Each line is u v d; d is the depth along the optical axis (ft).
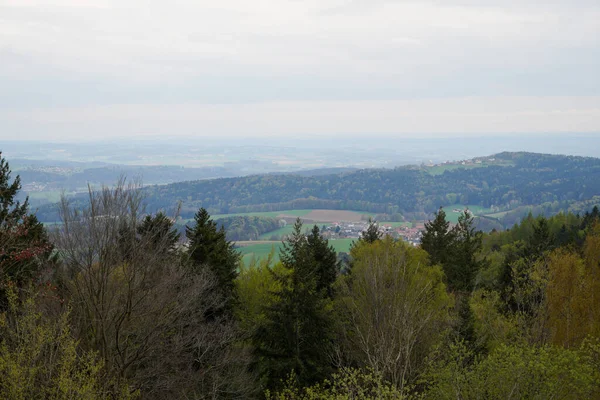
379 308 64.23
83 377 46.21
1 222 62.85
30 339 44.21
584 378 52.65
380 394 51.13
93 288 56.54
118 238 59.21
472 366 58.54
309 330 70.59
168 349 64.64
